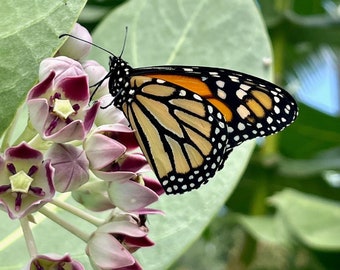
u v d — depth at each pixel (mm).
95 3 664
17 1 476
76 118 471
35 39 474
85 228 536
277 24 737
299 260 704
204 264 854
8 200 464
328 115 752
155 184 495
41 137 468
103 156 477
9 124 470
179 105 511
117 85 501
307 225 674
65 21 475
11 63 473
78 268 469
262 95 514
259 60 561
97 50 566
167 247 527
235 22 567
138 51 568
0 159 464
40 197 465
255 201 739
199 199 536
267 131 517
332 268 690
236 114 517
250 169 732
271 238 671
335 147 777
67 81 469
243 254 726
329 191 763
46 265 470
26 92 472
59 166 466
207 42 567
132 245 487
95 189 486
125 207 482
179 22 571
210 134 515
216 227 793
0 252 525
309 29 737
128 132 484
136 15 572
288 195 692
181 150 513
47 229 533
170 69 511
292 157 792
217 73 516
